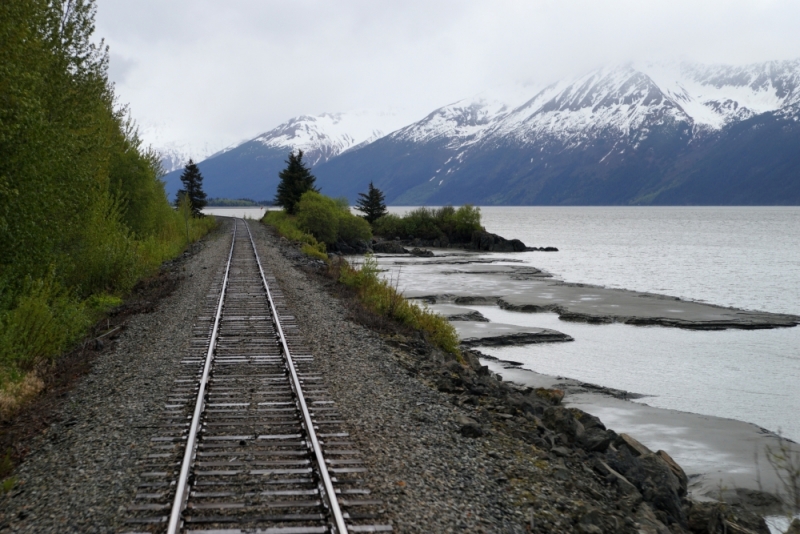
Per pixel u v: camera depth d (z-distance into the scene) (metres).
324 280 29.45
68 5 18.86
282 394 10.41
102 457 7.68
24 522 6.15
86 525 6.05
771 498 10.86
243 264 33.38
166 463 7.44
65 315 15.20
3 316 13.35
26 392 10.41
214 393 10.41
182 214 56.94
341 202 91.62
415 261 69.06
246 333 15.49
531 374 20.06
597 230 151.00
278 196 90.31
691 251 83.56
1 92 14.34
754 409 17.42
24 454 8.00
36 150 15.21
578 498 7.52
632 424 15.45
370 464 7.60
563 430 10.77
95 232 21.95
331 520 6.09
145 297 22.23
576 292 40.09
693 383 20.03
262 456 7.65
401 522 6.20
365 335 16.25
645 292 40.88
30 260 16.31
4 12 13.89
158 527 5.98
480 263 66.88
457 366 14.95
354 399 10.33
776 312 35.38
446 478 7.45
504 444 9.09
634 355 23.75
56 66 18.00
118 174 32.88
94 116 22.33
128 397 10.21
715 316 31.41
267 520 6.10
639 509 7.59
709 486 11.47
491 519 6.53
